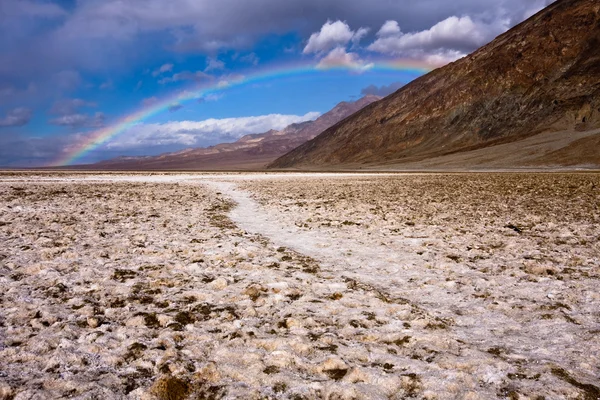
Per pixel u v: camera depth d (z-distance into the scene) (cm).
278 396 402
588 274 850
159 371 447
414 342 538
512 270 894
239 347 508
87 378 423
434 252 1075
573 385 427
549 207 2003
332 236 1324
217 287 758
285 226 1538
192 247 1100
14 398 379
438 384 426
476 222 1566
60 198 2473
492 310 670
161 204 2255
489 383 432
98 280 781
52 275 805
